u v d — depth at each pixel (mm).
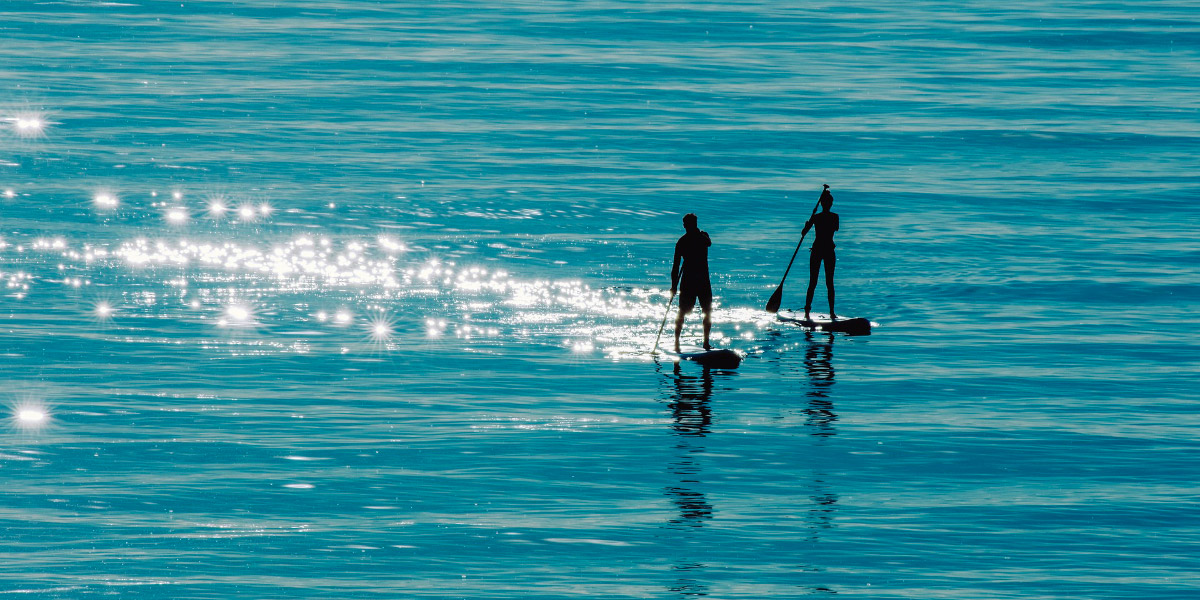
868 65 178250
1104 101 152625
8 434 46125
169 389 52781
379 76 160625
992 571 35938
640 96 151750
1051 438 48156
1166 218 96250
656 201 100438
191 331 63125
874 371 58406
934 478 43594
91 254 80438
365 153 116938
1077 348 62906
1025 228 92812
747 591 34469
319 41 186500
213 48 179625
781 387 55312
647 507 40469
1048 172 114250
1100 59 185375
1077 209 99250
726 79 164750
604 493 41656
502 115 138250
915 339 64812
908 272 80312
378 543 37219
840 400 53312
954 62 181875
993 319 69125
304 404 51156
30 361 56625
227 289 72875
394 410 50562
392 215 93625
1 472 42156
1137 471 44469
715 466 44469
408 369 57156
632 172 111312
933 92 158125
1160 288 76000
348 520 38906
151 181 103438
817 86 161375
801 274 80125
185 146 118375
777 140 128125
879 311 71188
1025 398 54000
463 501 40688
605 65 171875
